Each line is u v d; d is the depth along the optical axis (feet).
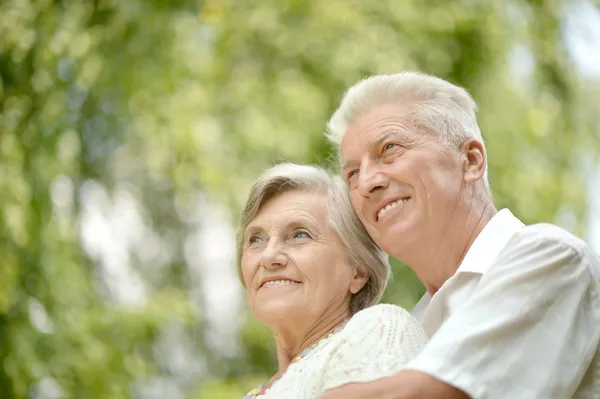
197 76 19.63
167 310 22.62
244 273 8.83
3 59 18.29
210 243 25.63
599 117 22.56
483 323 6.75
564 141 22.00
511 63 22.02
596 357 6.97
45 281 18.15
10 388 17.42
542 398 6.61
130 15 19.02
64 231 18.89
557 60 22.22
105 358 19.02
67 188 20.38
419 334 7.48
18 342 17.48
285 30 20.49
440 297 7.82
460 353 6.64
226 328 25.66
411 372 6.64
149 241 24.72
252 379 23.94
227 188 19.31
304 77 20.58
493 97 21.39
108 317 20.54
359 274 8.76
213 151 19.40
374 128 8.18
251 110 19.92
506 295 6.86
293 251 8.57
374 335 7.36
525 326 6.79
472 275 7.70
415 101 8.21
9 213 17.16
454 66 21.31
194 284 25.59
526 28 22.03
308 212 8.65
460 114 8.23
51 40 18.52
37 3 18.56
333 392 7.00
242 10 20.38
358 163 8.29
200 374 24.59
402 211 8.05
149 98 19.26
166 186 23.65
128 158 21.52
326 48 20.43
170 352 24.13
